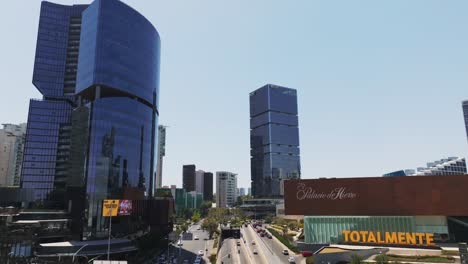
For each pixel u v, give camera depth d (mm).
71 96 192125
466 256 63312
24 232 96000
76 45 196125
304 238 113875
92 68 141250
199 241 152875
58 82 193625
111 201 90062
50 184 184875
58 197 178250
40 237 109188
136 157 154375
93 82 139000
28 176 182625
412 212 99750
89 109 139375
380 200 103812
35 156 185625
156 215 160750
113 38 148500
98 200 130750
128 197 145250
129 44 157000
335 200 108938
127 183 146000
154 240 123312
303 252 105125
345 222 105812
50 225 117500
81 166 134375
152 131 174375
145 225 156125
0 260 80750
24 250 92188
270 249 122375
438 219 97812
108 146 139125
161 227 159500
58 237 116938
